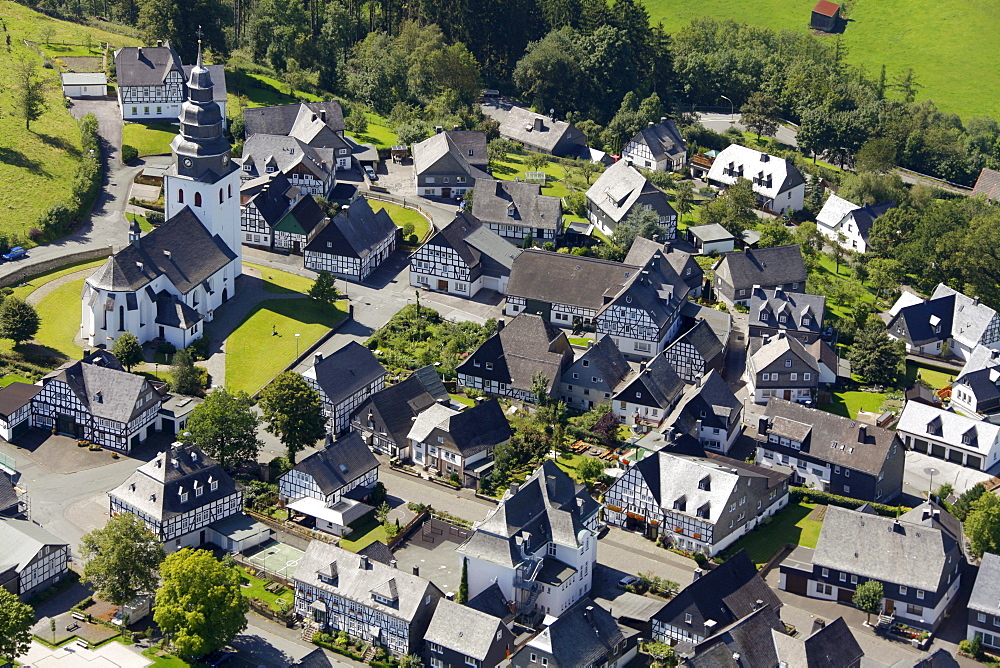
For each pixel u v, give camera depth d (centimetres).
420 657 14975
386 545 16462
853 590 16812
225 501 17075
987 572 16500
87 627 15025
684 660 14688
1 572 15112
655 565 17150
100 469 18050
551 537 16325
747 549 17812
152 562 15325
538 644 14538
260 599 15750
